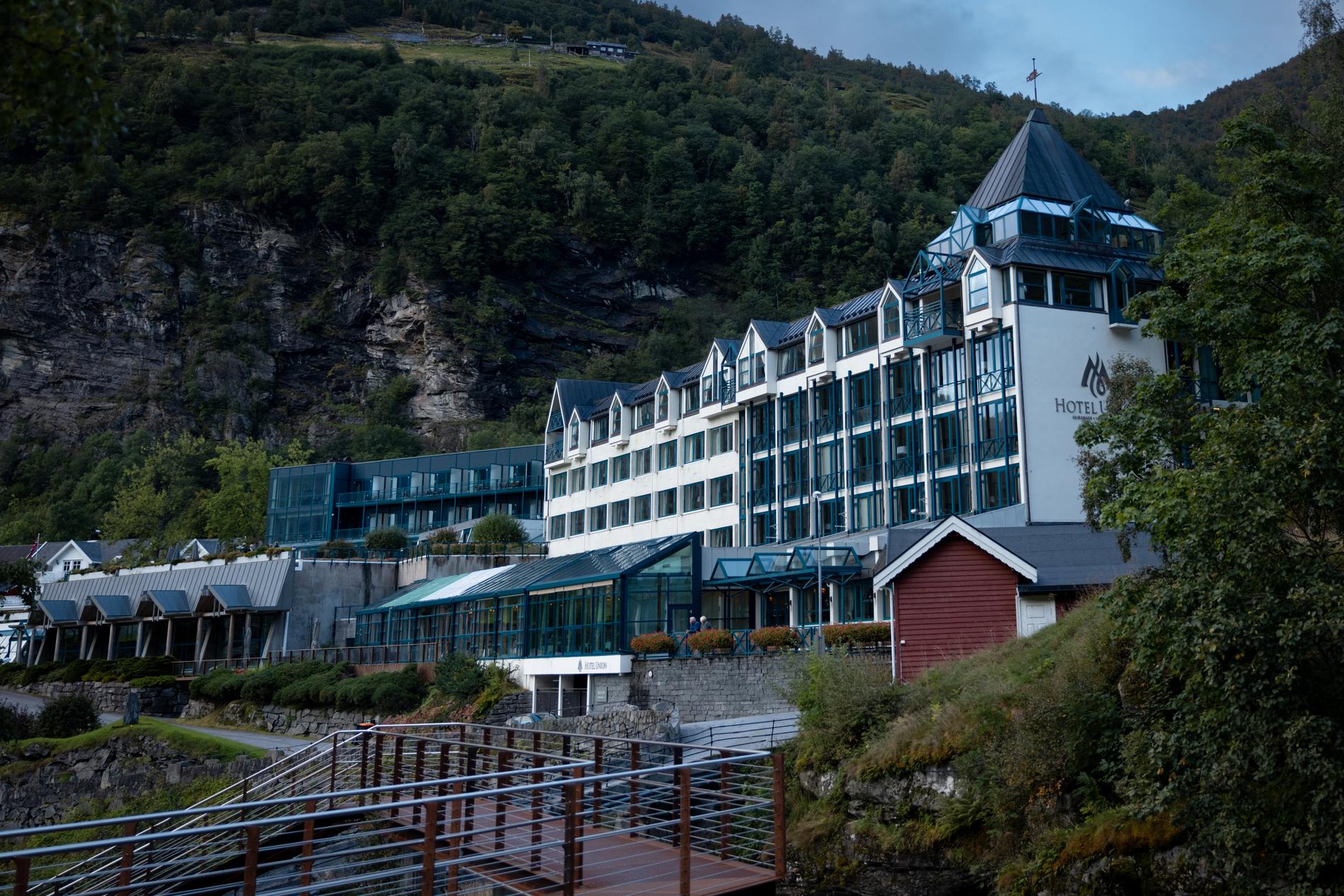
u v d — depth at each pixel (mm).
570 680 50750
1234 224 21844
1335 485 16438
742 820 26703
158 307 162875
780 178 186125
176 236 168250
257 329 165250
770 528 65250
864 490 59531
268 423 159875
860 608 50000
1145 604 17703
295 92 192750
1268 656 16016
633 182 187750
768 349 66500
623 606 47781
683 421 73562
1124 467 21172
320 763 31359
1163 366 52750
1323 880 16484
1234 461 17203
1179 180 54625
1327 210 21969
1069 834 21031
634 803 20688
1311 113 31812
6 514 148250
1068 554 33625
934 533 33750
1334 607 15508
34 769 48281
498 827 16078
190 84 190250
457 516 110438
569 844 15328
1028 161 59344
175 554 103438
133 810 43656
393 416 158500
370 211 173375
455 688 51594
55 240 162125
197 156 178875
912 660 33469
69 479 150000
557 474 87438
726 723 36219
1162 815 19625
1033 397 50719
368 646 64438
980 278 53062
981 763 23828
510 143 183375
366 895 20484
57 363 159250
